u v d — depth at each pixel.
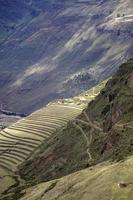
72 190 118.56
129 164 110.19
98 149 184.62
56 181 137.38
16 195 163.12
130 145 142.50
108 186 105.62
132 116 180.12
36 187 150.62
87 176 121.88
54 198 123.69
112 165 118.81
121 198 97.38
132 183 100.75
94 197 106.19
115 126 177.75
